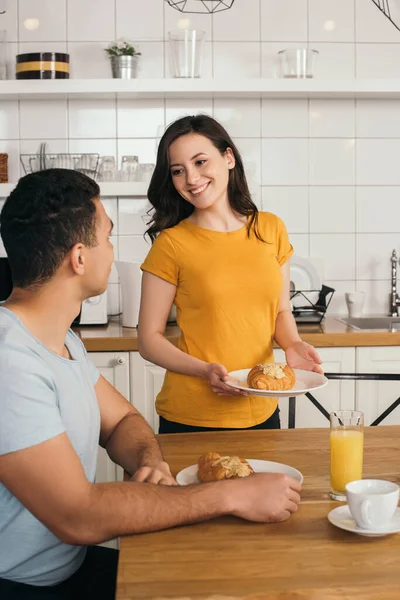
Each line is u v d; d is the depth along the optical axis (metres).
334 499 1.34
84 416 1.28
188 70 3.20
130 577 1.06
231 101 3.40
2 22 3.33
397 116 3.45
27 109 3.37
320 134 3.44
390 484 1.23
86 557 1.50
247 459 1.56
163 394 2.04
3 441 1.11
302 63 3.23
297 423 2.98
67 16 3.34
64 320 1.28
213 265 1.96
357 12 3.41
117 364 2.89
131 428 1.54
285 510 1.24
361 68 3.43
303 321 3.21
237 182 2.03
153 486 1.22
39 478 1.12
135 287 3.08
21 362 1.15
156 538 1.19
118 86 3.17
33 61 3.17
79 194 1.23
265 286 1.99
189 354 2.01
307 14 3.40
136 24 3.36
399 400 2.14
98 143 3.40
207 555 1.13
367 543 1.16
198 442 1.69
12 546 1.22
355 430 1.34
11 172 3.39
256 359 2.00
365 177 3.47
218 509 1.22
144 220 3.43
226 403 1.96
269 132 3.43
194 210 2.07
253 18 3.38
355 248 3.50
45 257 1.21
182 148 1.94
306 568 1.08
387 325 3.34
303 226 3.47
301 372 1.85
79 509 1.14
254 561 1.11
